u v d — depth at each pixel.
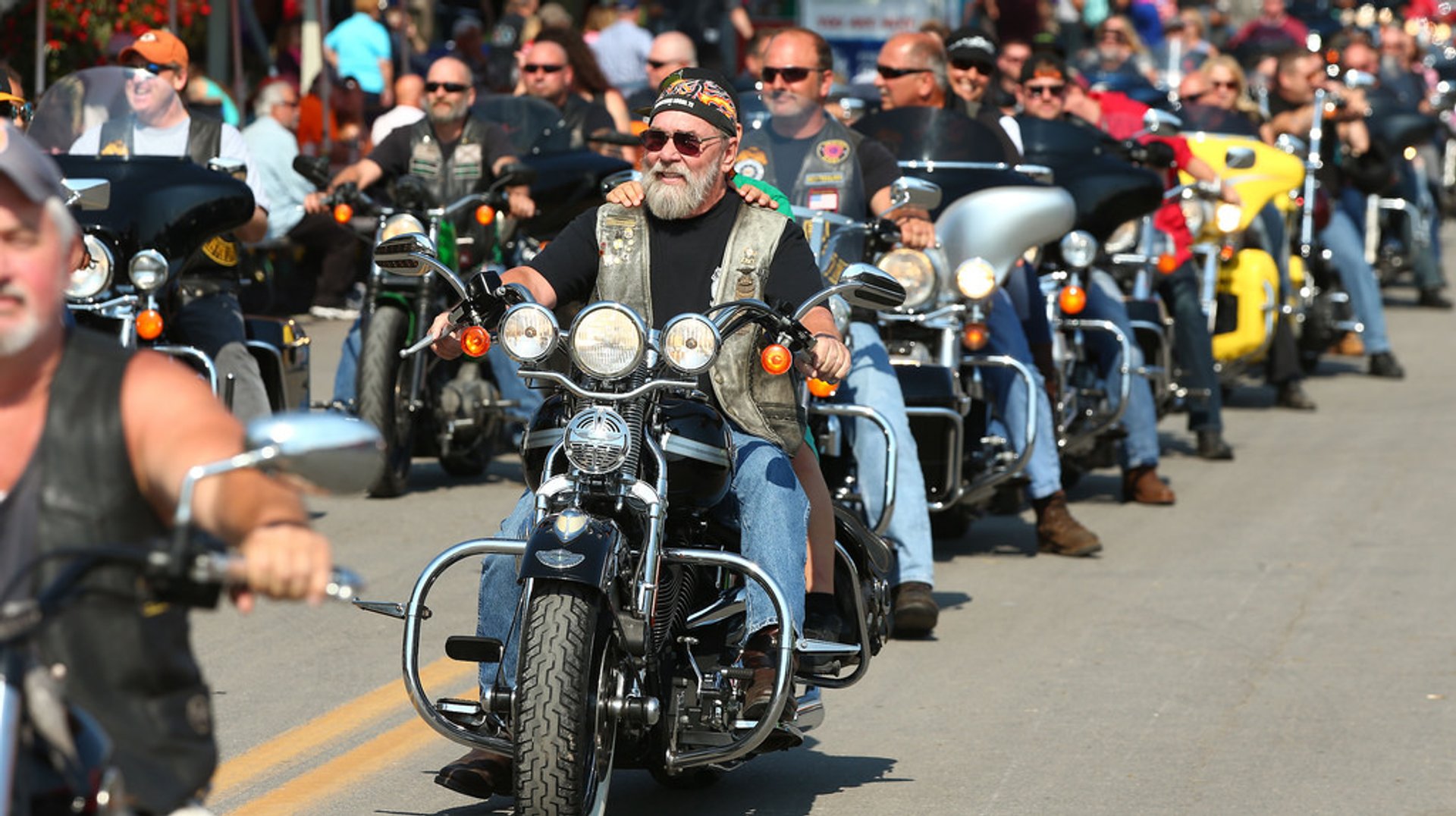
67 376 10.50
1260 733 22.08
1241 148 39.25
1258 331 44.88
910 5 80.06
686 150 18.88
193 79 50.22
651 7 79.88
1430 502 37.00
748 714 17.56
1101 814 19.23
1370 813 19.27
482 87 69.25
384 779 20.16
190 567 9.72
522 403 36.97
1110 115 44.31
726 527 18.45
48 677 9.94
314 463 9.81
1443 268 79.00
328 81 57.56
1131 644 26.25
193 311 29.78
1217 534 34.19
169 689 10.47
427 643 25.67
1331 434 45.34
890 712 23.00
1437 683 24.25
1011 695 23.67
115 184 27.86
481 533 32.53
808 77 28.12
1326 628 27.17
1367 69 64.12
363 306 35.34
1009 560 32.12
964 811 19.36
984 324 28.91
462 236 36.88
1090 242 33.62
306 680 23.81
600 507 16.91
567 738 15.68
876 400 26.12
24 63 50.88
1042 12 78.94
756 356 18.58
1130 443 36.97
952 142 31.16
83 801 9.91
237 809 19.05
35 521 10.38
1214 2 117.38
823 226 25.94
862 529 19.97
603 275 19.23
